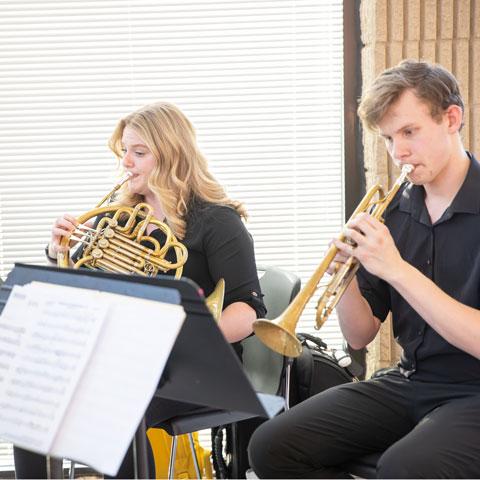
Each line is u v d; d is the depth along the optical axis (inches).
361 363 179.6
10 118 175.6
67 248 123.3
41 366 79.1
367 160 170.7
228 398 81.1
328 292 101.8
